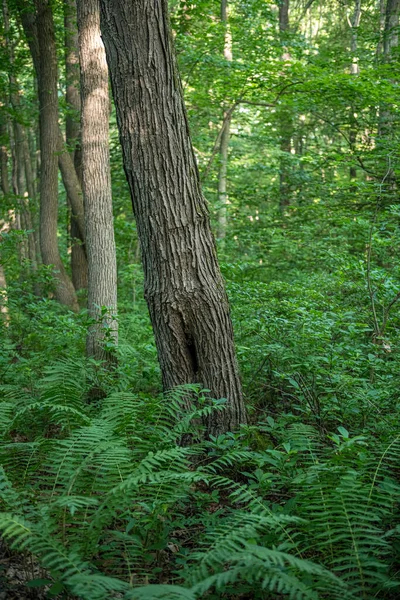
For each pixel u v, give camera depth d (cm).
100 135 819
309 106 1279
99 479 367
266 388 605
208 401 499
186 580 285
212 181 1775
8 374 700
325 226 1249
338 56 1397
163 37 471
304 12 2323
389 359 643
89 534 328
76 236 1472
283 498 427
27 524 300
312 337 590
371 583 317
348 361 561
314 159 1345
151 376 658
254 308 711
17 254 1362
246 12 1429
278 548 303
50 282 1203
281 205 1658
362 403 521
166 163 476
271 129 1688
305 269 1206
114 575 323
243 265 859
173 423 490
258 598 308
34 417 554
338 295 819
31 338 882
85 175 821
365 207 1198
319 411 514
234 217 1508
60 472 369
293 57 1444
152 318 505
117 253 1480
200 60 1298
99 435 398
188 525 402
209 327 495
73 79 1455
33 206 1805
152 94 470
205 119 1650
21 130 1711
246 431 479
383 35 1367
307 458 446
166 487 378
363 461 376
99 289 813
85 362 703
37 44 1329
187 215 484
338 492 339
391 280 725
